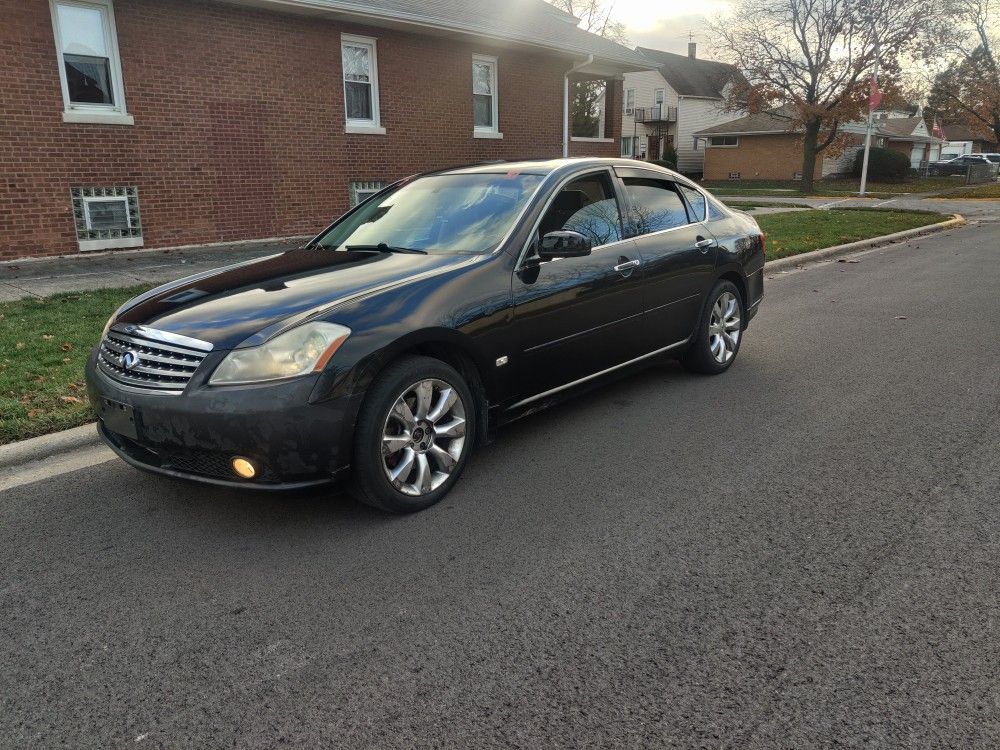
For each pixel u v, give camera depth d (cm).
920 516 355
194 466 337
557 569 317
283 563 326
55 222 1127
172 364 337
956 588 296
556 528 353
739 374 604
